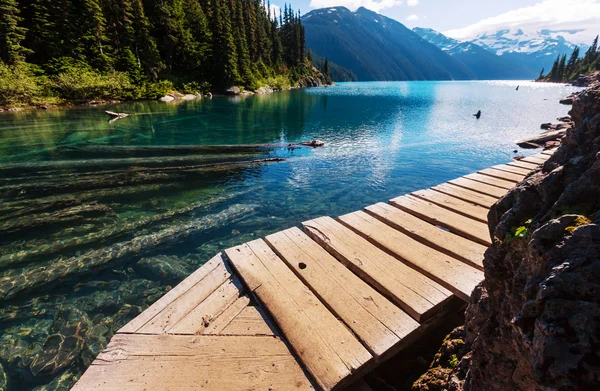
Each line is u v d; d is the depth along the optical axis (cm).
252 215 782
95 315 442
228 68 5278
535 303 128
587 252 121
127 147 1520
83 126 2056
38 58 3409
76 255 580
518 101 4306
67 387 337
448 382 226
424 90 7481
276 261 369
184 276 534
